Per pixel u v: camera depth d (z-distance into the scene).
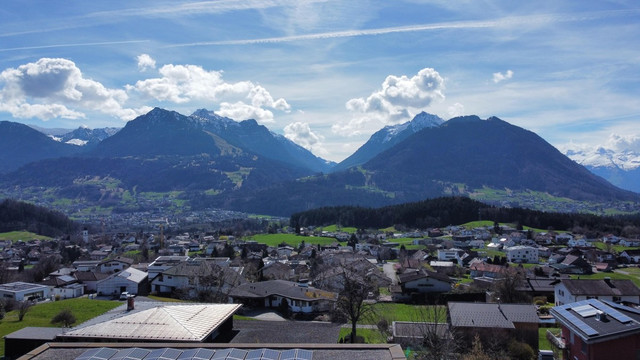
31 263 146.62
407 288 82.88
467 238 175.00
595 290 64.25
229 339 36.31
